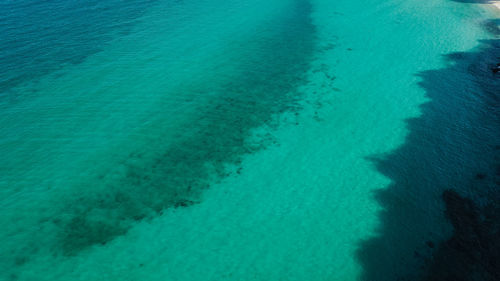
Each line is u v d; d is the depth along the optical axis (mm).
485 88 27734
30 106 26391
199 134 24016
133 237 17547
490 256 16266
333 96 27547
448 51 33000
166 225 18141
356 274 15930
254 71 31078
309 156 22172
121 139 23609
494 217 18000
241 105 26766
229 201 19375
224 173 21078
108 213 18750
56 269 16156
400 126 24297
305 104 26734
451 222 17922
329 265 16312
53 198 19594
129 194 19812
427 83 28578
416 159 21672
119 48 34344
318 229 17891
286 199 19469
